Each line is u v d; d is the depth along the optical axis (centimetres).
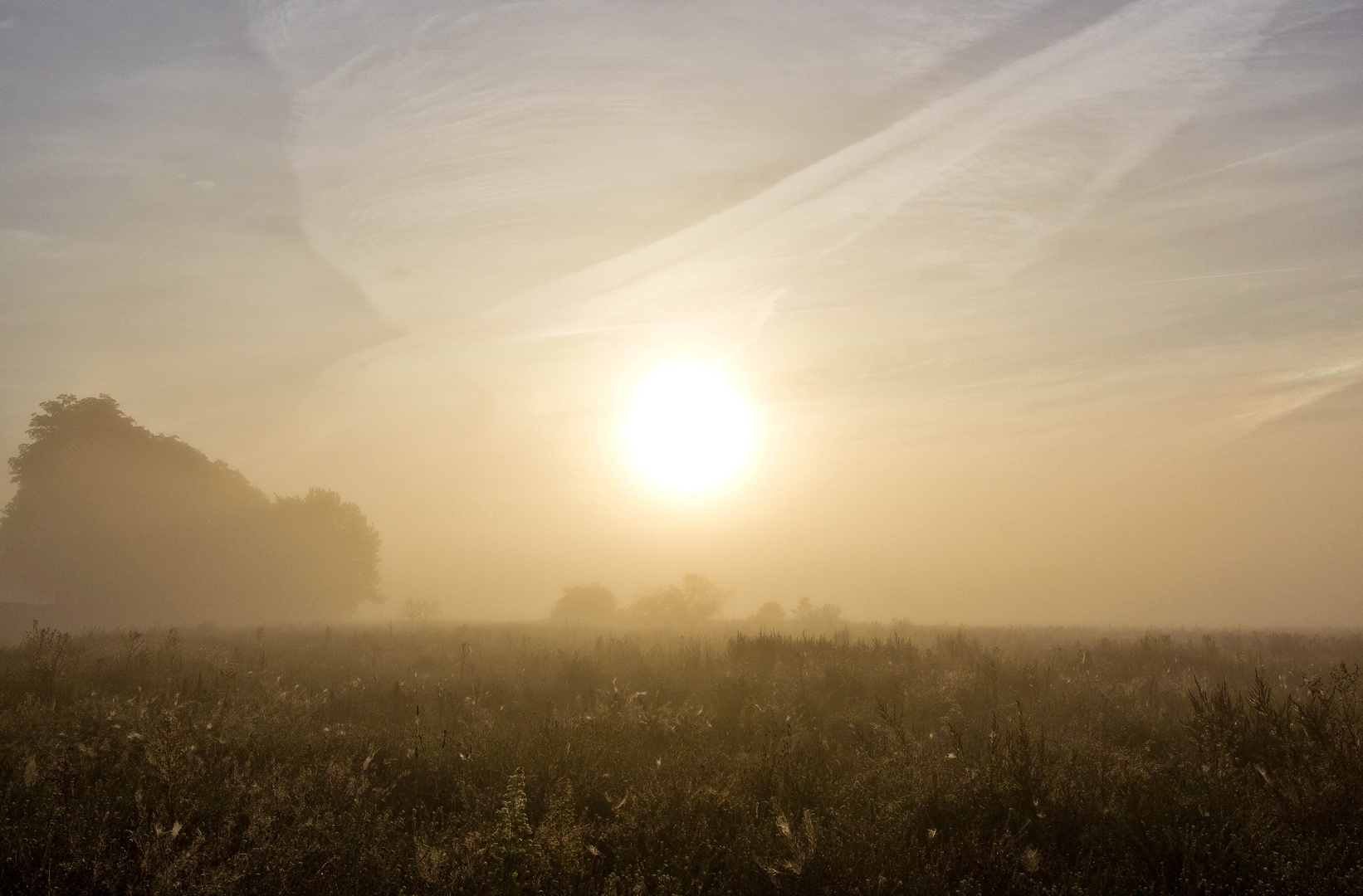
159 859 427
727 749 730
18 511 5669
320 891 434
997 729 750
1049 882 450
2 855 445
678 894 432
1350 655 1584
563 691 1167
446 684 1184
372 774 652
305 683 1202
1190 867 447
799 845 466
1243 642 2069
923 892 427
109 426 5966
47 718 793
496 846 445
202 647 1839
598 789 620
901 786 573
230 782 573
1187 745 743
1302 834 476
